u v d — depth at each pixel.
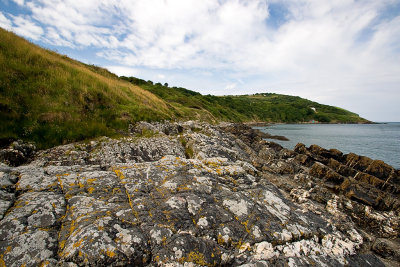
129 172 6.82
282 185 12.46
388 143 42.69
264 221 5.54
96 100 15.16
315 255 5.04
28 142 9.43
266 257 4.54
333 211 9.73
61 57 22.80
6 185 4.97
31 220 4.06
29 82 12.22
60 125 11.27
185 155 13.87
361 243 6.79
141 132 15.45
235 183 7.60
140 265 3.79
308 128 89.69
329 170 15.56
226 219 5.25
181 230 4.62
